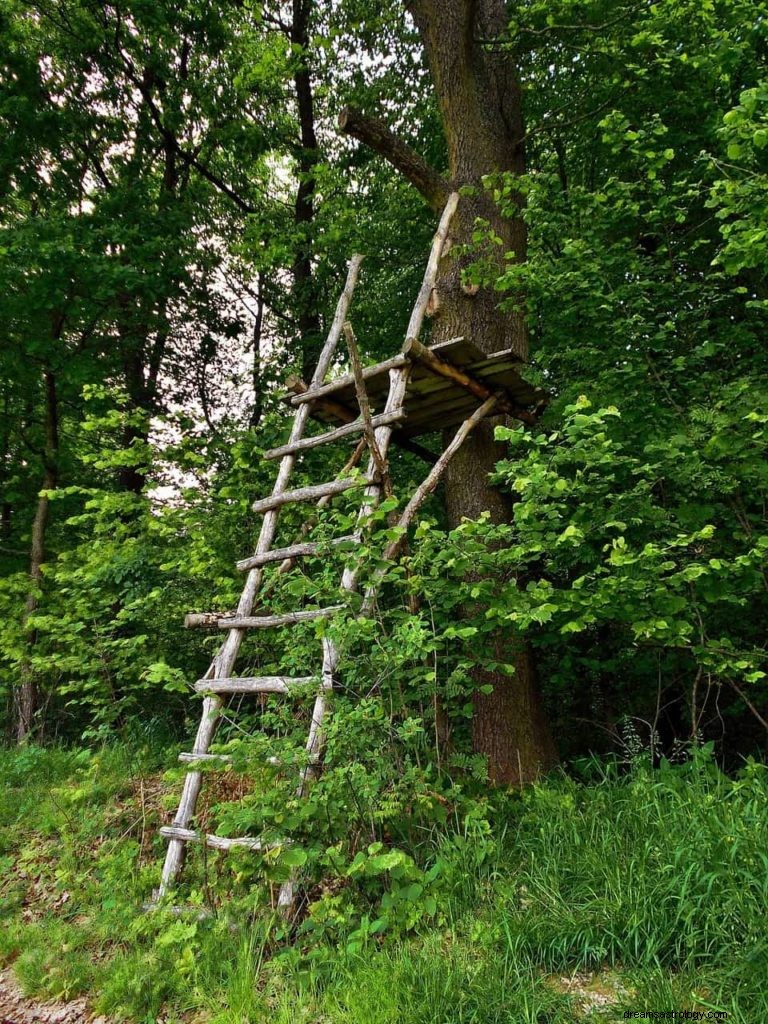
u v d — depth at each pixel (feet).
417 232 30.45
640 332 15.85
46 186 31.42
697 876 9.45
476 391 16.57
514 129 21.47
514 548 13.16
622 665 19.92
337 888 11.34
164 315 33.24
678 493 15.24
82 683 20.12
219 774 15.96
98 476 35.14
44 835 16.03
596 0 20.29
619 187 16.78
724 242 18.28
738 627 17.40
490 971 8.79
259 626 14.08
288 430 20.93
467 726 18.62
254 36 32.22
